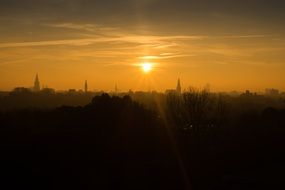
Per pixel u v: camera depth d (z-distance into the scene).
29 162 45.75
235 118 90.12
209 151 60.78
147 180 42.00
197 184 41.22
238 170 48.69
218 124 78.81
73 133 59.66
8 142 54.53
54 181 39.62
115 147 56.06
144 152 56.25
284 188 39.88
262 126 79.25
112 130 62.69
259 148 63.25
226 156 57.41
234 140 69.00
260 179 43.94
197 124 75.31
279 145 64.94
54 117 71.19
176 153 58.06
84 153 51.59
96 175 42.50
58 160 47.47
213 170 48.56
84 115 67.06
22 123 68.25
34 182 38.81
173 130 68.81
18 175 40.91
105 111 67.69
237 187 39.97
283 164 53.16
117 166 47.03
